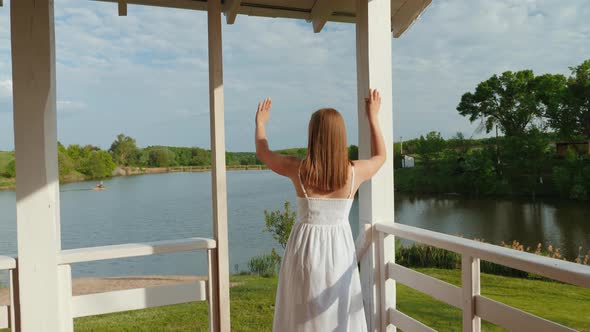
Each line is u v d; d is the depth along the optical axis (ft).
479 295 5.65
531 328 4.81
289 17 10.64
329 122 5.45
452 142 113.50
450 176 109.19
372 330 7.59
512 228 68.28
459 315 17.52
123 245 7.14
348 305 5.65
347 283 5.65
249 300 20.79
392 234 7.06
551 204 80.12
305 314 5.52
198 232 75.77
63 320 6.66
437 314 17.74
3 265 6.27
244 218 68.69
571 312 17.97
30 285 6.31
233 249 50.65
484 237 66.44
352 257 5.79
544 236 59.62
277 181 96.48
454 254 30.42
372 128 6.06
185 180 112.47
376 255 7.58
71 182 103.50
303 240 5.62
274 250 34.96
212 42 7.72
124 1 8.81
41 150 6.32
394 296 7.61
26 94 6.24
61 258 6.56
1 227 48.67
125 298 7.09
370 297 7.61
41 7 6.29
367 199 7.64
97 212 84.69
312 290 5.49
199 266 45.73
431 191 112.37
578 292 21.13
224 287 7.68
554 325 4.50
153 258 49.42
